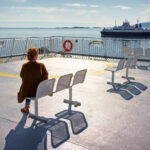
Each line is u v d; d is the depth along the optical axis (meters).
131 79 7.77
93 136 3.62
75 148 3.25
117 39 13.52
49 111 4.71
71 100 5.22
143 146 3.32
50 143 3.39
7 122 4.14
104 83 7.17
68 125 4.02
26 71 4.24
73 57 13.89
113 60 12.66
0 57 12.95
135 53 11.24
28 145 3.34
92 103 5.25
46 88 4.23
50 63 11.34
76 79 5.04
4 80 7.56
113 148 3.26
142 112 4.68
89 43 14.55
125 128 3.91
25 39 14.95
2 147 3.28
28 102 4.49
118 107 4.98
